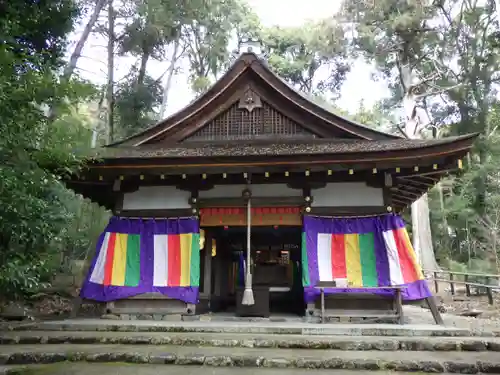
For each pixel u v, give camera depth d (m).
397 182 9.04
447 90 22.61
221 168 8.30
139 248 9.02
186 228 8.97
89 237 17.34
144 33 20.33
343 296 8.35
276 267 11.63
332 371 5.23
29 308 10.47
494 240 20.86
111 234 9.05
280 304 11.40
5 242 6.18
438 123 27.72
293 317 8.78
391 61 25.62
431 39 21.70
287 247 11.62
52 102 6.05
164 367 5.37
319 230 8.67
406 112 22.77
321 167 8.12
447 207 25.38
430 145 7.46
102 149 9.73
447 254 25.27
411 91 22.91
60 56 10.23
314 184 8.94
